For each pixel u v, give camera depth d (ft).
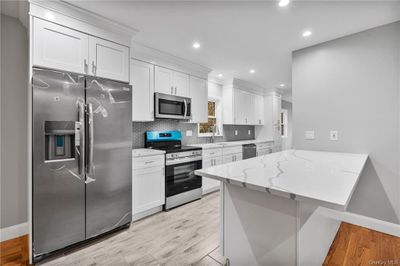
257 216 3.75
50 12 5.81
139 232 7.26
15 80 7.10
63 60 6.07
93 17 6.53
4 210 6.92
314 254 4.10
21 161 7.21
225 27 7.23
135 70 8.91
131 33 7.52
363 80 7.39
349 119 7.70
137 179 8.13
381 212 7.07
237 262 4.08
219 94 14.75
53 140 5.91
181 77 10.96
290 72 12.91
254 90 16.99
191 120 11.66
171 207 9.36
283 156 6.72
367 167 7.33
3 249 6.27
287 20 6.72
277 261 3.51
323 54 8.33
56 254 5.98
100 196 6.69
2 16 6.85
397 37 6.74
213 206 9.75
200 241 6.67
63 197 5.91
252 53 9.64
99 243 6.57
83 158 6.22
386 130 6.97
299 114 8.98
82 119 6.20
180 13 6.42
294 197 2.85
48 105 5.62
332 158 6.23
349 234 6.93
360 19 6.63
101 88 6.72
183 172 10.09
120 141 7.23
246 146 14.51
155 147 10.55
